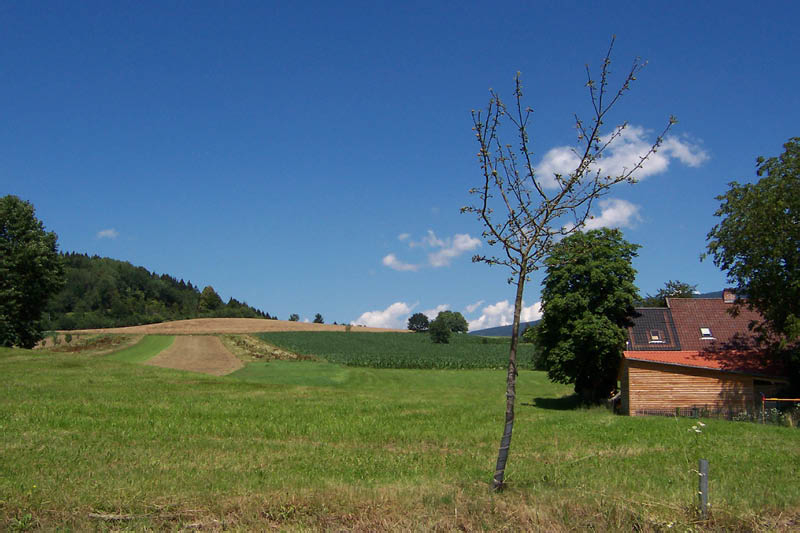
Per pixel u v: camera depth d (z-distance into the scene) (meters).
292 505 9.92
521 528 9.13
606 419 28.02
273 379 64.38
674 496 10.68
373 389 59.75
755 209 32.94
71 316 145.12
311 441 20.00
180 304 195.62
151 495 10.38
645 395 35.91
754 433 22.11
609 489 11.30
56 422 21.69
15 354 53.12
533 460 16.06
